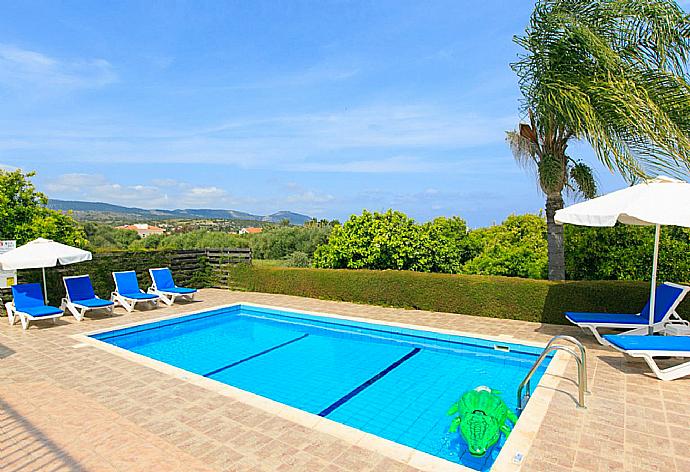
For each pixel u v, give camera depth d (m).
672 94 8.14
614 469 3.56
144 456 3.83
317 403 6.00
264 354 8.48
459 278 10.57
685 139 7.66
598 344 7.59
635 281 8.82
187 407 4.97
